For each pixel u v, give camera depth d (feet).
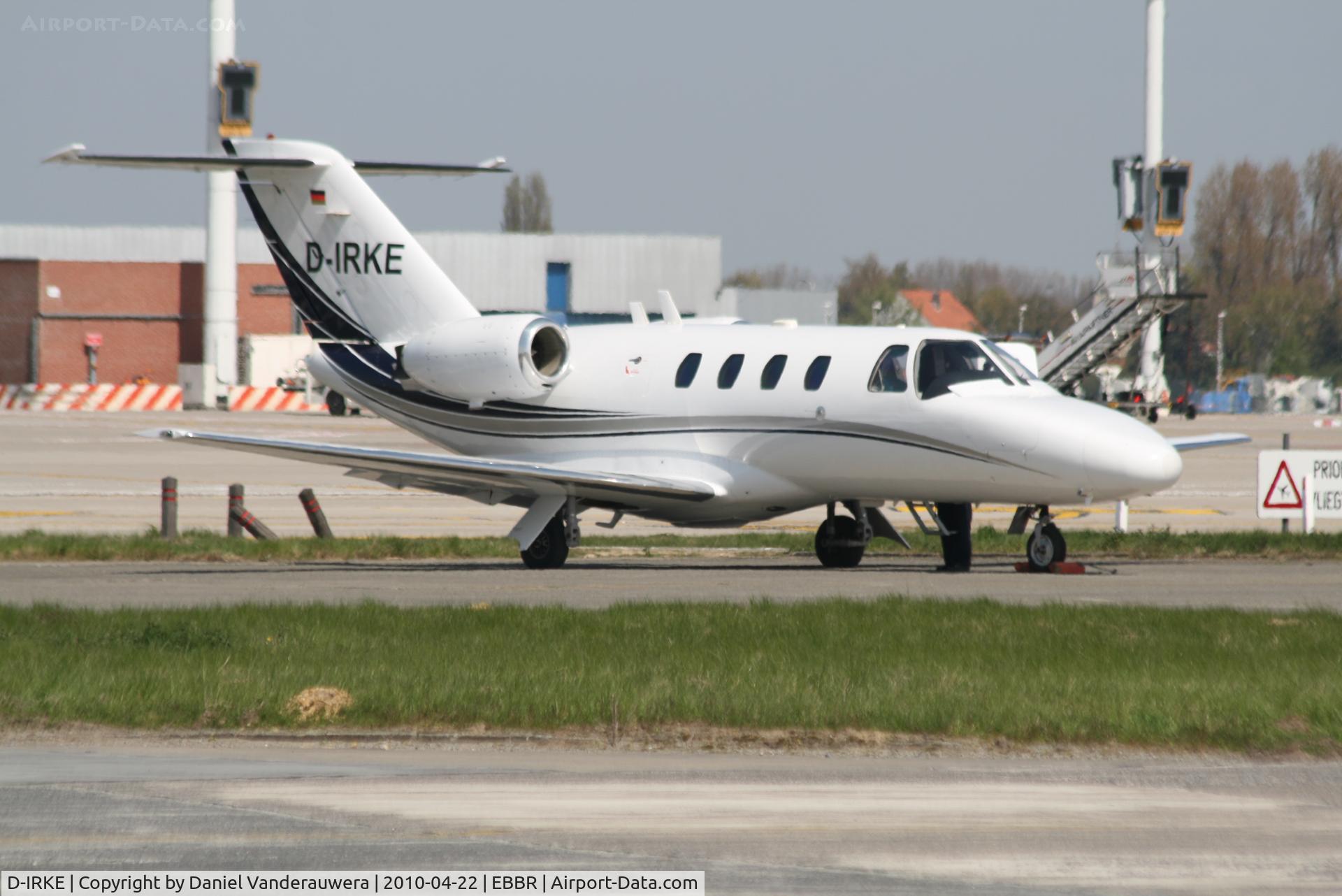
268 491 466.29
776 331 280.72
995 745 129.70
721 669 153.38
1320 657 161.07
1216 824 105.40
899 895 90.27
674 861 96.22
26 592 232.53
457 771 120.16
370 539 308.40
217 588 238.68
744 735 132.46
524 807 108.58
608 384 286.66
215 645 168.04
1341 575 260.62
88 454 602.03
